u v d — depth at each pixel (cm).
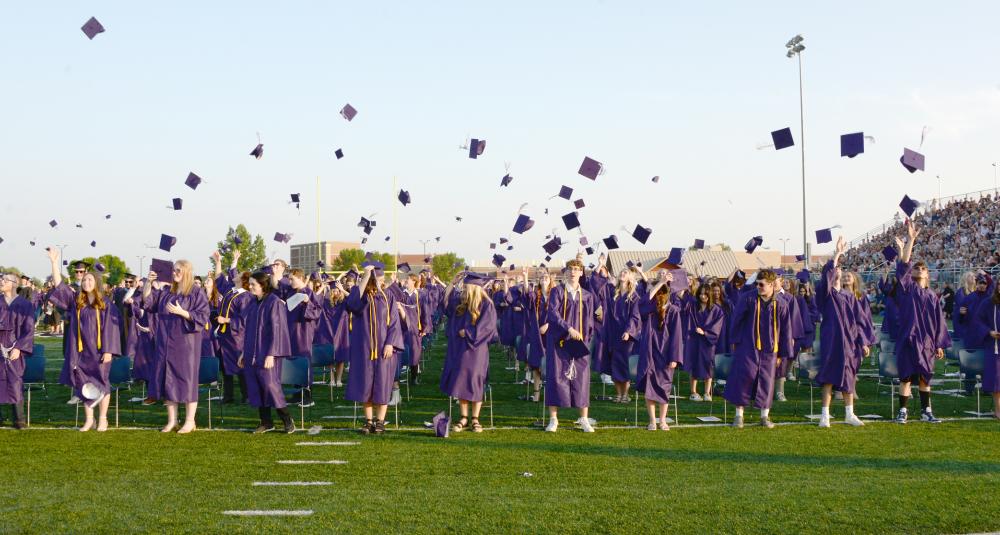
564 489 549
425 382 1282
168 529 449
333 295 1299
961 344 1053
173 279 796
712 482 571
